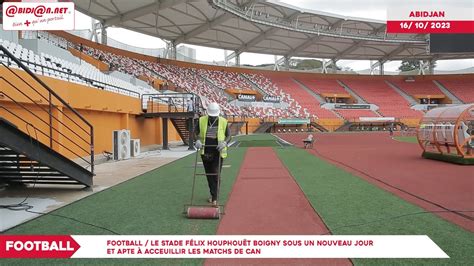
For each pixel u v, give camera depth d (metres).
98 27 36.53
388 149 18.16
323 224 4.81
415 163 11.73
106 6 31.56
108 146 15.41
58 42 26.03
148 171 10.39
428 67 65.56
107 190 7.41
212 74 50.38
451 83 60.78
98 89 14.08
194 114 18.03
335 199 6.29
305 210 5.57
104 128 15.07
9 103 9.84
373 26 46.00
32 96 10.39
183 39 44.16
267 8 38.16
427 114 13.33
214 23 38.16
